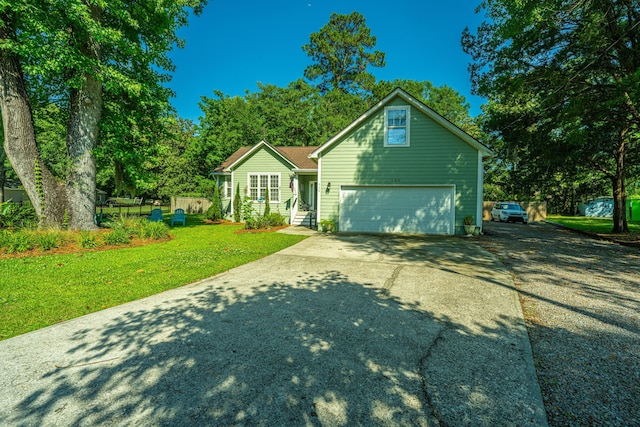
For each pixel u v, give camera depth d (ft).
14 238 27.76
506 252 31.01
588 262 26.25
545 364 10.14
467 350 10.93
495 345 11.32
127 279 19.95
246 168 63.26
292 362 10.09
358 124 46.57
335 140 47.09
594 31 29.78
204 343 11.37
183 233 44.88
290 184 60.90
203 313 14.33
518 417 7.59
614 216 49.01
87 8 29.55
